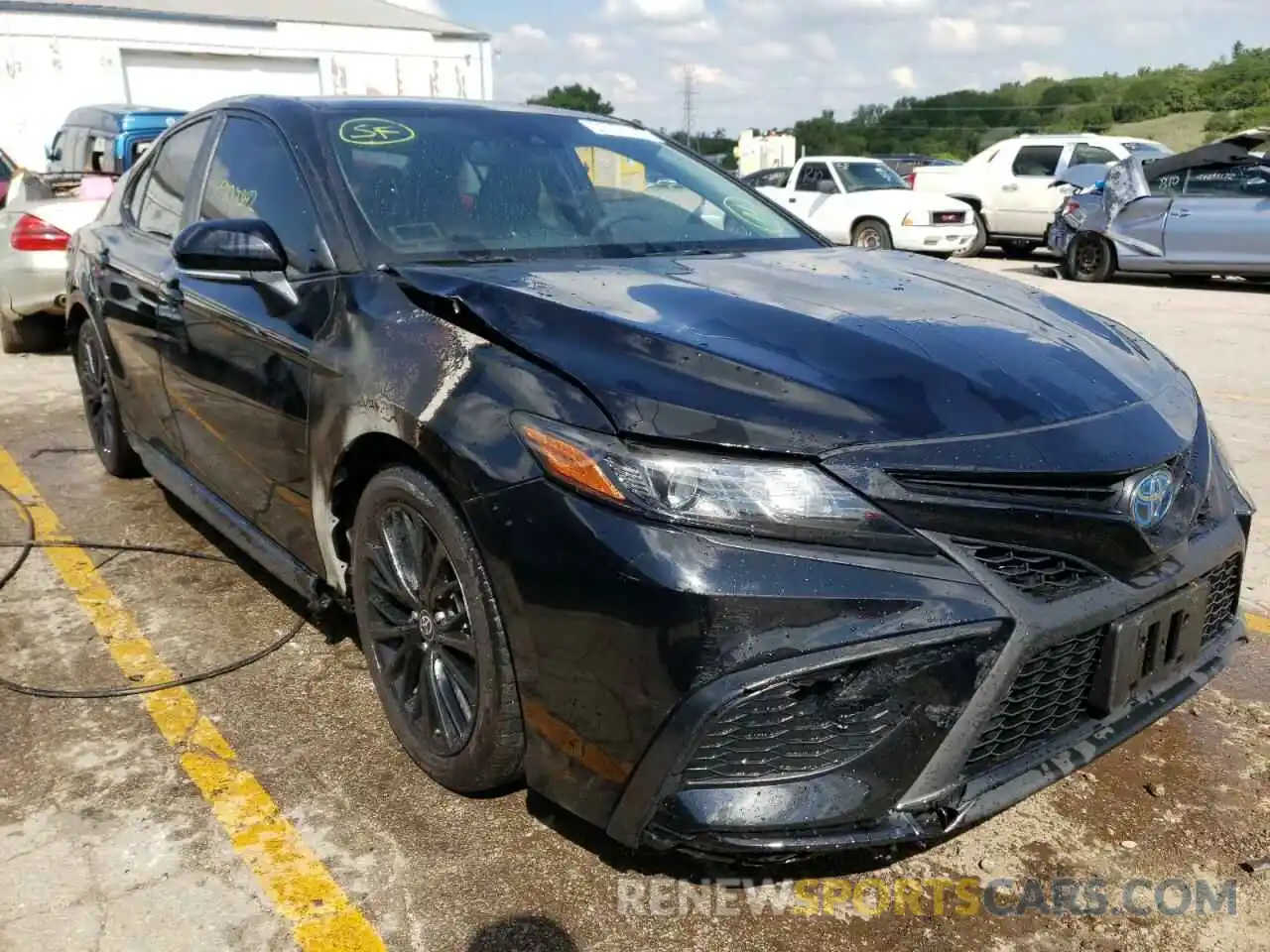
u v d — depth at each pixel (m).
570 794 2.17
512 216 3.13
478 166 3.26
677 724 1.94
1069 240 13.61
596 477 2.03
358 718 2.99
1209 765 2.89
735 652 1.92
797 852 1.99
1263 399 6.85
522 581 2.12
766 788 1.99
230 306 3.17
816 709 1.98
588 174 3.45
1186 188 12.61
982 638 1.98
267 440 3.05
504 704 2.30
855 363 2.20
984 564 2.03
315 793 2.65
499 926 2.22
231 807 2.58
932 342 2.33
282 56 23.73
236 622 3.56
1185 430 2.38
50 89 21.17
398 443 2.47
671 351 2.19
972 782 2.09
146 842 2.45
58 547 4.15
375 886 2.33
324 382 2.70
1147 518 2.19
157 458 4.14
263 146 3.38
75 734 2.89
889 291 2.74
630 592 1.96
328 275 2.85
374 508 2.64
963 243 15.43
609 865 2.41
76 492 4.81
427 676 2.60
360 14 25.86
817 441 2.00
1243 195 12.20
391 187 3.06
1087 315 2.90
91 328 4.64
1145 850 2.53
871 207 15.27
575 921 2.25
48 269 7.43
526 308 2.40
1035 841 2.56
